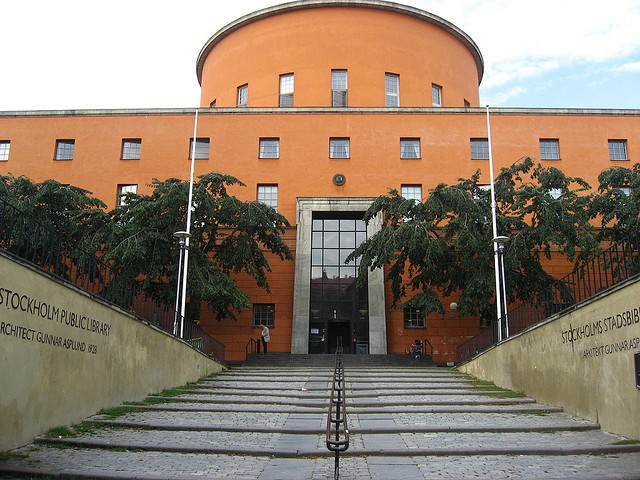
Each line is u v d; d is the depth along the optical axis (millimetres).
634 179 26062
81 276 13211
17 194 26500
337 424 8703
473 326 32844
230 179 29719
